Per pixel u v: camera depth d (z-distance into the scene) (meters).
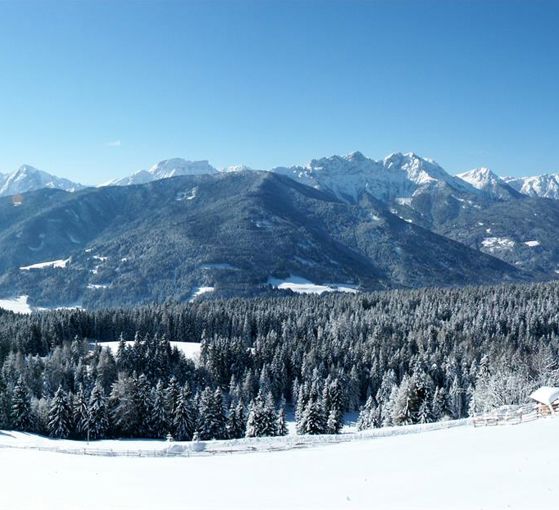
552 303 173.25
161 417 83.25
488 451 34.50
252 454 45.06
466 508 24.08
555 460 29.89
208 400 80.88
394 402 84.81
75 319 153.12
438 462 33.28
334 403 90.56
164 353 115.88
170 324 162.50
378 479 30.89
